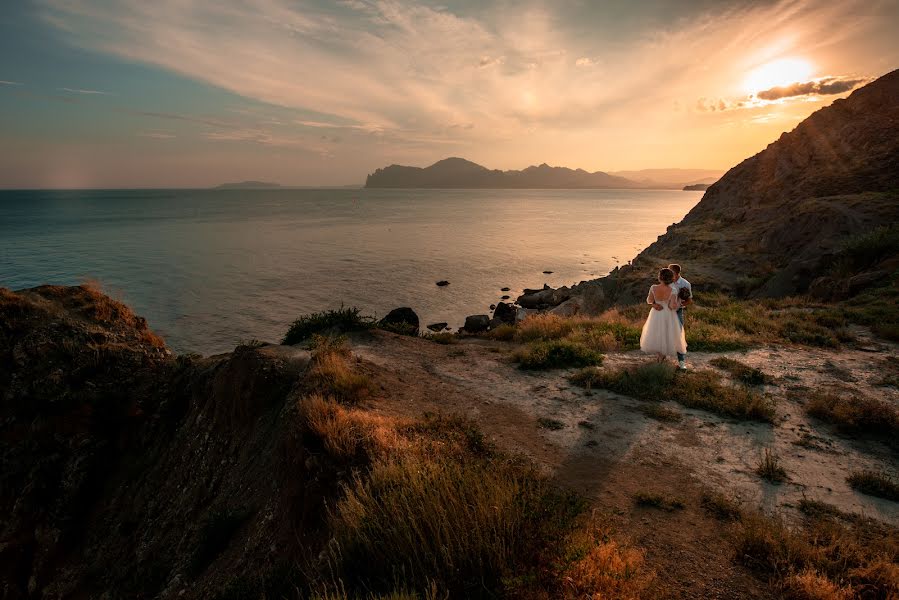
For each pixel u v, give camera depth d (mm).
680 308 9672
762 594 3725
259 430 10305
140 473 13766
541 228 119000
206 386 14219
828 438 6855
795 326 13594
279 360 11812
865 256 19719
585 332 13906
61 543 12555
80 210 188125
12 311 16672
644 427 7297
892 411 7105
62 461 13977
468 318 36188
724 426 7312
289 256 70875
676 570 4004
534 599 3357
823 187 34812
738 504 5156
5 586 12156
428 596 3156
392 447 5652
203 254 72250
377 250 77688
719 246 34344
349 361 10227
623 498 5254
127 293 46656
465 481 4441
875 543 4324
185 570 7680
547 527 4055
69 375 15672
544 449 6566
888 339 12195
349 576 3930
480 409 8133
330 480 5516
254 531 6668
